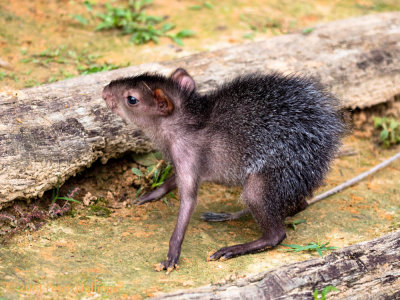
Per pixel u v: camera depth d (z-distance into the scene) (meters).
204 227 6.98
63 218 6.80
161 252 6.26
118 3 11.74
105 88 6.86
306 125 6.48
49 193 7.06
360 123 9.53
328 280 5.56
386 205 7.50
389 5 13.01
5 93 7.21
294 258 6.15
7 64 9.14
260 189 6.41
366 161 8.80
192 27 11.18
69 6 11.41
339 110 7.10
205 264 6.07
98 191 7.48
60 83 7.66
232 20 11.63
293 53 9.01
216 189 7.96
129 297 5.25
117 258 6.05
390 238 6.08
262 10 12.23
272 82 6.78
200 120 6.67
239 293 5.31
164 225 6.91
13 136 6.56
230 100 6.68
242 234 6.89
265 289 5.38
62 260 5.89
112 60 9.65
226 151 6.58
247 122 6.53
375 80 9.23
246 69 8.54
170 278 5.71
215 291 5.32
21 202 6.71
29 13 10.87
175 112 6.70
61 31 10.49
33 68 9.20
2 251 5.95
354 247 5.96
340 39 9.45
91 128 7.14
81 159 7.02
